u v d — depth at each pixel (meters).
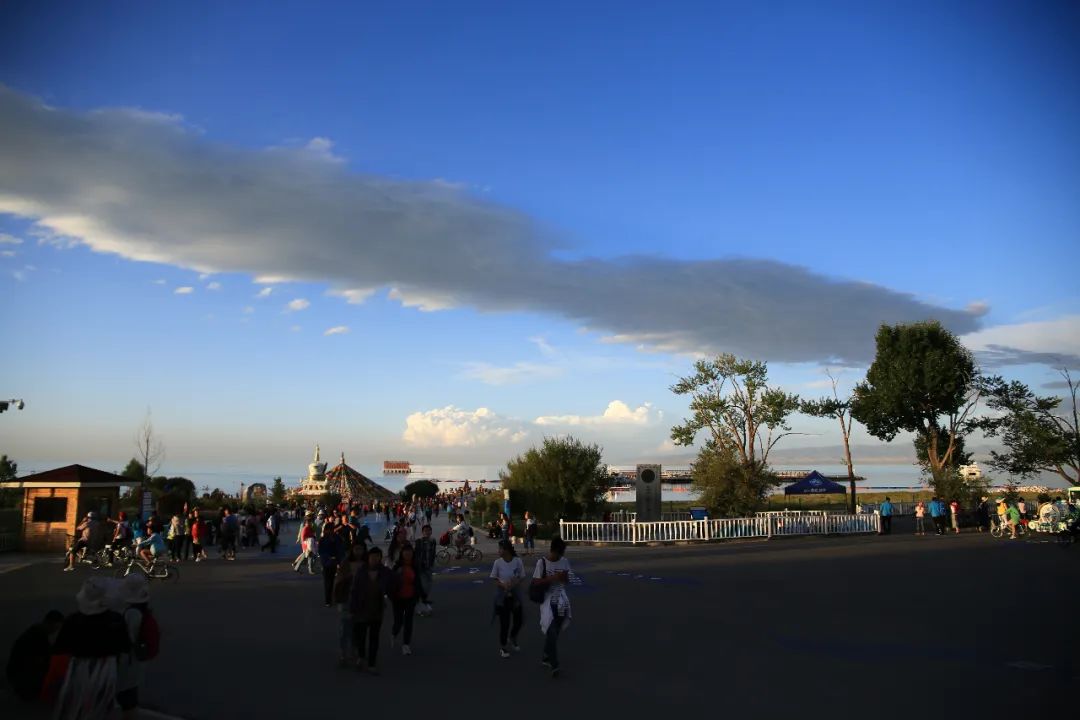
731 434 41.00
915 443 52.38
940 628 12.52
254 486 65.06
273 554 28.94
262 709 7.92
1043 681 9.15
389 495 70.62
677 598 16.05
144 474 45.91
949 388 47.53
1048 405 46.19
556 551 9.77
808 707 8.05
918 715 7.79
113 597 6.64
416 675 9.49
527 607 15.59
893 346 51.25
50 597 16.12
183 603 15.75
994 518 40.00
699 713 7.84
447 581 19.80
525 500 38.47
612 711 7.89
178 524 26.09
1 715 7.51
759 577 19.52
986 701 8.29
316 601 16.02
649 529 31.83
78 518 27.86
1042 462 45.62
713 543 31.77
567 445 39.56
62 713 6.36
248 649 11.03
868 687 8.88
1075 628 12.46
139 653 6.85
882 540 32.16
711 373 40.94
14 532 28.06
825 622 13.12
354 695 8.49
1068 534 27.27
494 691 8.70
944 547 27.98
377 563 9.74
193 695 8.47
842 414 49.03
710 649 11.02
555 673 9.42
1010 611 14.10
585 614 14.10
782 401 40.12
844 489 47.12
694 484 40.34
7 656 10.21
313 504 56.84
